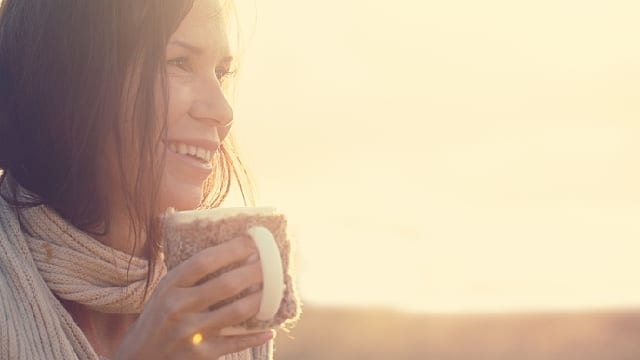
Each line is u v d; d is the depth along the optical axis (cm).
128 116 192
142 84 189
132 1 191
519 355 1606
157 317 157
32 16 199
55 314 184
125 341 161
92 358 187
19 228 190
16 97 199
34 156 196
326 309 2088
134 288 193
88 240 191
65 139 194
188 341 157
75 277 190
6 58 203
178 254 161
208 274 159
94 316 198
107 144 194
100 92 192
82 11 194
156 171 190
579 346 1681
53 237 191
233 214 163
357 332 1784
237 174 231
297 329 1808
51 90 195
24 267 185
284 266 163
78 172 193
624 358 1566
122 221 198
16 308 182
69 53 194
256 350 219
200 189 197
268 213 165
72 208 193
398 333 1794
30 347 181
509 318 2014
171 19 189
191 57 194
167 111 190
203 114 194
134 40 191
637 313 2055
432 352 1612
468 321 1978
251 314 157
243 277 156
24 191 197
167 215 166
